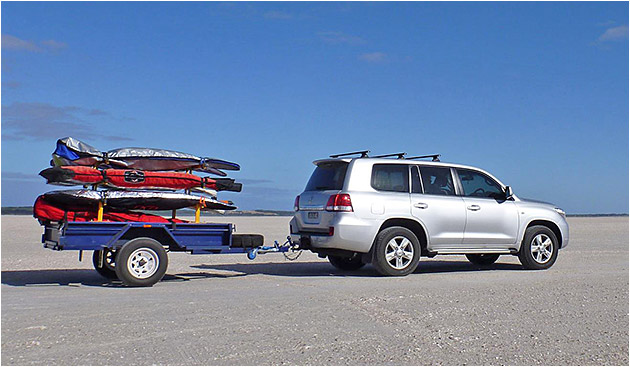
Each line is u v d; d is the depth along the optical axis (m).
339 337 5.98
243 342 5.77
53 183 9.38
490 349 5.59
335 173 11.14
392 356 5.34
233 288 9.25
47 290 9.05
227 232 10.47
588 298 8.24
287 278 10.69
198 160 10.28
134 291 8.94
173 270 12.12
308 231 11.23
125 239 9.70
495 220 11.82
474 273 11.52
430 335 6.08
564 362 5.22
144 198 9.69
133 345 5.64
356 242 10.64
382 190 10.97
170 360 5.18
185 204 10.00
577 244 19.91
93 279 10.55
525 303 7.84
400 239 10.93
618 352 5.52
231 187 10.38
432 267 12.97
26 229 30.30
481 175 12.05
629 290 8.97
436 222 11.26
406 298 8.20
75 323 6.54
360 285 9.62
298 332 6.18
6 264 12.99
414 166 11.34
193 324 6.52
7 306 7.56
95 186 9.66
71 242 9.27
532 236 12.16
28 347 5.54
